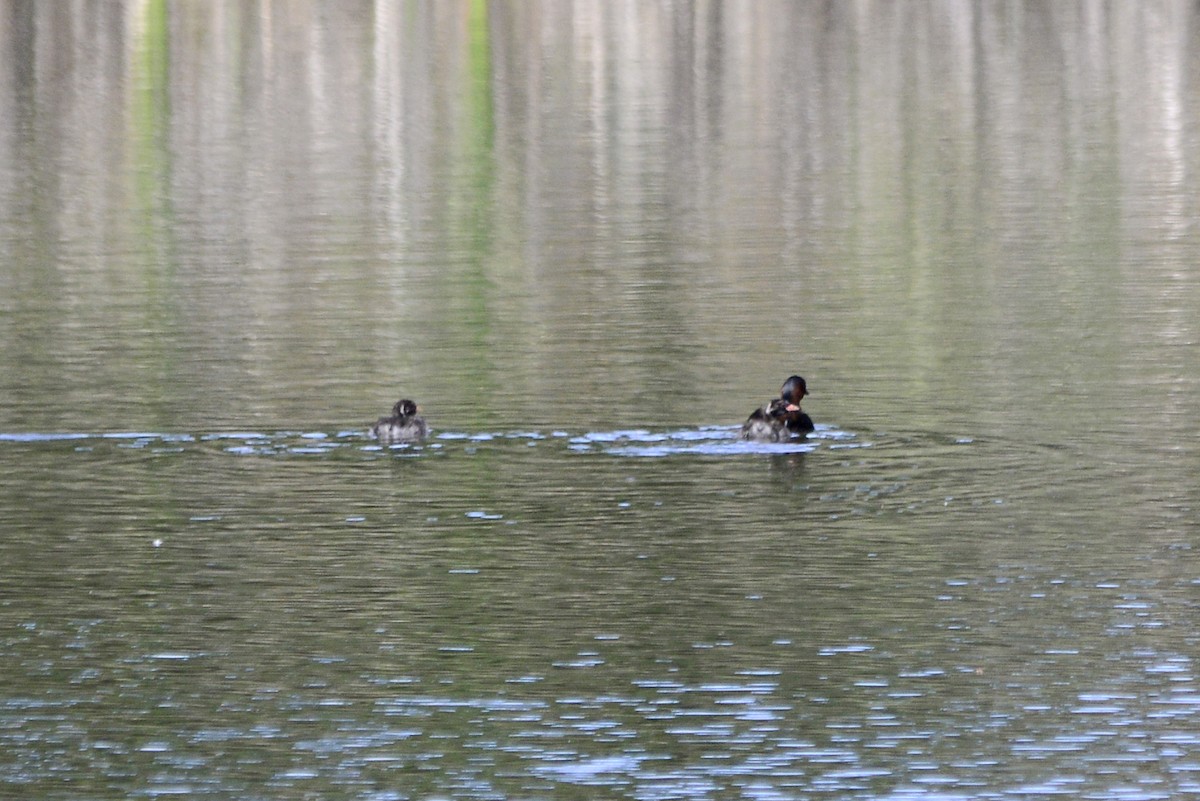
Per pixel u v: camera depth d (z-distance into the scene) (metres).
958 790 46.34
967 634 55.94
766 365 91.12
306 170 158.75
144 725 50.50
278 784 47.19
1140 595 59.03
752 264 118.31
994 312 102.88
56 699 52.12
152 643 56.03
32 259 123.56
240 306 107.69
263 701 51.94
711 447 76.75
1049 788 46.34
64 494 70.75
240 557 63.47
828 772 47.31
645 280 113.50
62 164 161.62
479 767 47.88
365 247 126.69
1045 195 140.88
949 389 86.19
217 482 72.00
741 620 57.31
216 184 152.62
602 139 171.00
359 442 78.06
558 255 122.62
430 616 57.97
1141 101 182.88
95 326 102.50
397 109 187.62
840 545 64.12
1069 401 83.50
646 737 49.41
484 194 146.62
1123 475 72.00
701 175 152.75
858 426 80.00
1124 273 113.00
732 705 51.28
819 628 56.59
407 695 52.19
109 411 83.25
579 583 60.62
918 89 193.12
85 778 47.59
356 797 46.44
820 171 153.88
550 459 75.19
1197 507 67.75
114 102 191.50
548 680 53.00
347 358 94.12
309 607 58.84
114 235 132.38
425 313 104.88
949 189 144.62
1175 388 85.56
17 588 60.72
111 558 63.47
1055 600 58.62
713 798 46.09
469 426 80.25
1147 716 50.19
